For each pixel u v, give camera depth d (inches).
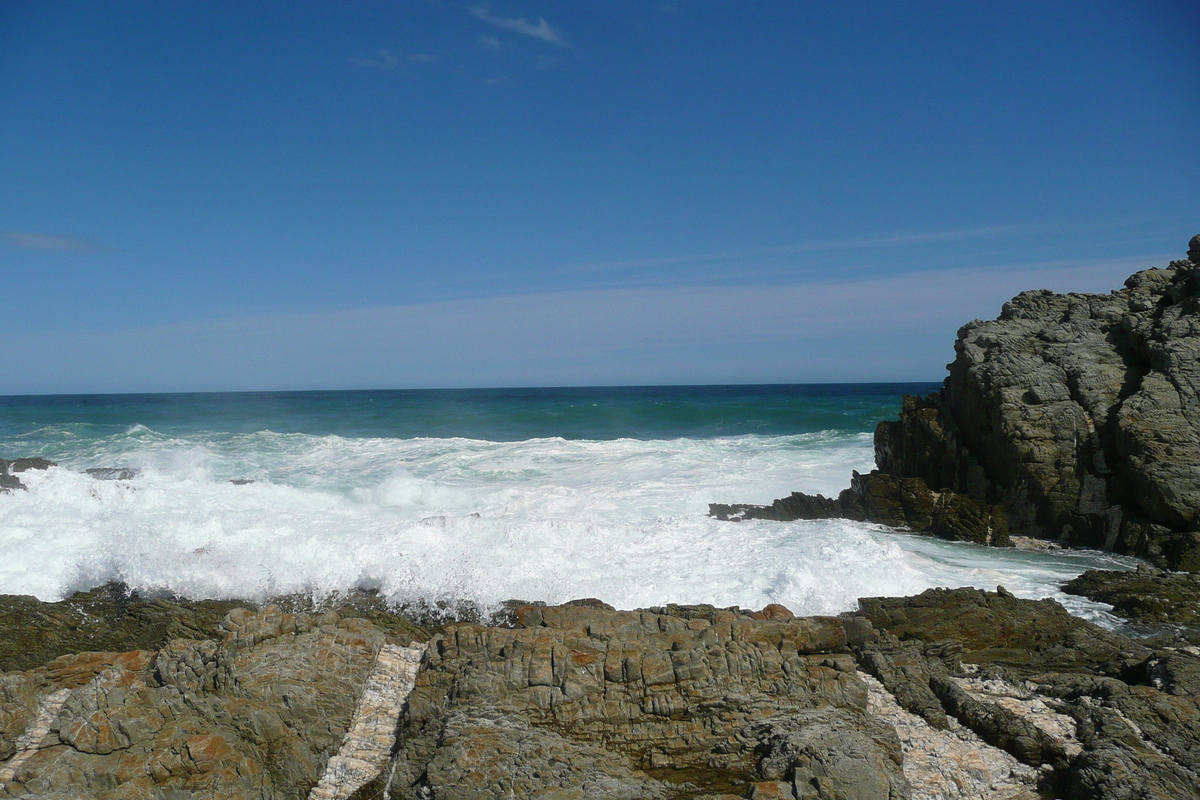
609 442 1289.4
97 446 1307.8
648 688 338.3
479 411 2155.5
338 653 369.7
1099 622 490.0
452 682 350.9
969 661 436.5
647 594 523.5
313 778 315.9
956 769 306.8
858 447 1192.2
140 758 295.7
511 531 609.3
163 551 554.6
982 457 756.6
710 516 757.3
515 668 345.1
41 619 487.5
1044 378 711.1
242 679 339.6
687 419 1872.5
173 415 2092.8
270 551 559.2
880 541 673.0
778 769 289.9
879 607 500.7
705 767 301.6
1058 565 607.5
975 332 802.8
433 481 975.0
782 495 884.6
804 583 531.8
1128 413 654.5
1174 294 749.9
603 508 797.9
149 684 343.9
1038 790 297.7
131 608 506.3
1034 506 694.5
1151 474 621.0
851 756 286.5
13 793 279.7
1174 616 488.4
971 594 506.6
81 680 352.8
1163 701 346.3
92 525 599.8
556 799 273.9
